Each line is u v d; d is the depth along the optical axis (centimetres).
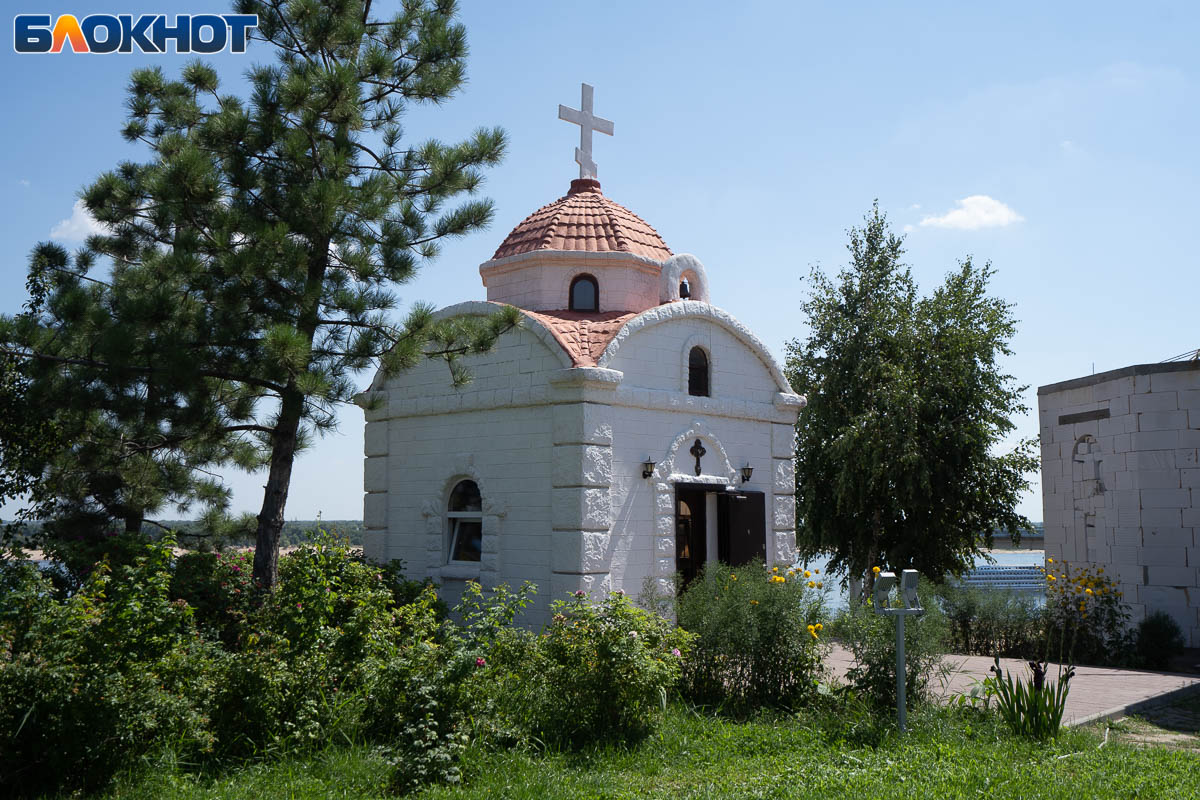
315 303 1204
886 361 2009
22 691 682
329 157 1212
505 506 1417
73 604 768
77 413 1239
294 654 900
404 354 1175
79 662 729
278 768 759
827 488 2109
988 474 1961
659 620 1064
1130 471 1791
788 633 1032
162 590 816
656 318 1456
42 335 1198
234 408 1307
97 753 681
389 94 1356
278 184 1242
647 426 1427
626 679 893
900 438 1909
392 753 790
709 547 1550
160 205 1270
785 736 912
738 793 728
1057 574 1931
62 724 681
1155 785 750
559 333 1390
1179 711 1144
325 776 754
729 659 1046
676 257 1652
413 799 710
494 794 716
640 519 1396
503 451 1434
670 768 818
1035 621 1602
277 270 1145
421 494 1561
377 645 914
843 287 2139
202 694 791
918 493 1925
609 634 921
